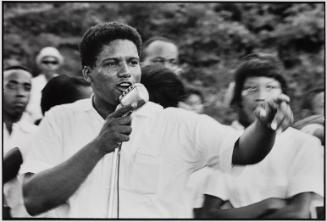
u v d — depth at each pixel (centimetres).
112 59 501
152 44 662
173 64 662
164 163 504
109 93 504
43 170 508
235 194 545
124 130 484
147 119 513
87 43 509
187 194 536
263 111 437
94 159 491
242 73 581
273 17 1102
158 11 1107
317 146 554
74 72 992
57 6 1093
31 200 507
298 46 1076
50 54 791
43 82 736
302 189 538
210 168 543
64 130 521
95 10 1102
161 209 502
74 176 495
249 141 455
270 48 1082
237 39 1092
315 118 623
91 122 518
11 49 1057
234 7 1116
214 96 930
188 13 1107
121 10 1103
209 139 493
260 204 539
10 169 582
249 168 543
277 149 545
